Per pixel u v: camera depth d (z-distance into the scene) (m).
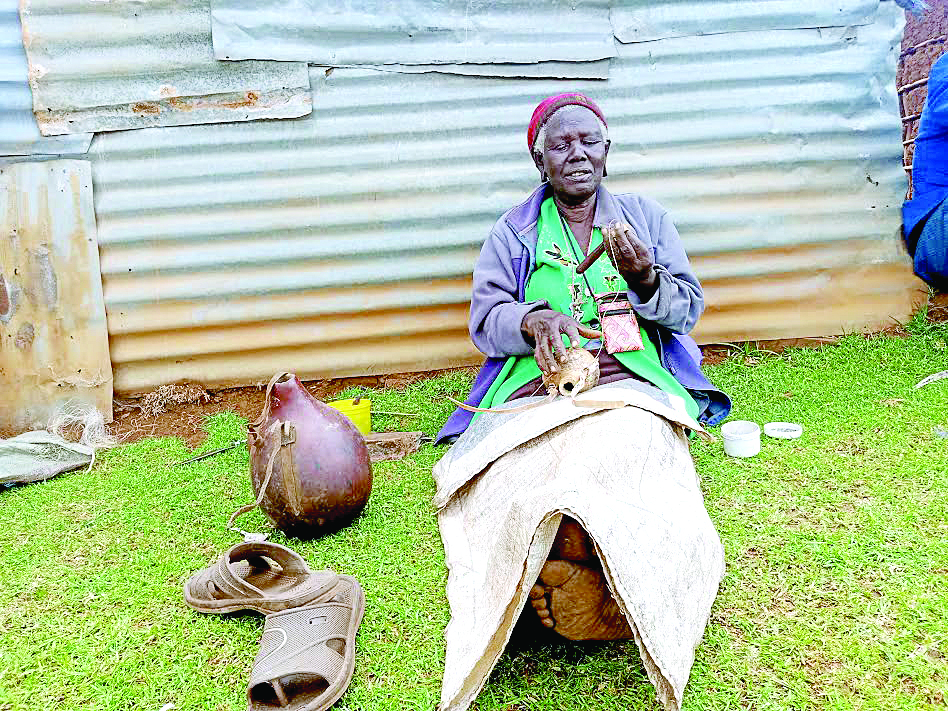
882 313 4.78
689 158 4.56
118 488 3.52
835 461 3.19
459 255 4.62
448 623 2.30
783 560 2.52
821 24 4.46
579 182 3.24
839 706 1.92
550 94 4.48
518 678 2.10
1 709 2.09
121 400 4.68
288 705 2.02
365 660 2.20
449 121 4.48
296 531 2.87
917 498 2.84
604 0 4.41
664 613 1.87
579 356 2.83
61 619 2.49
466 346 4.78
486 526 2.47
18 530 3.14
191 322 4.61
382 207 4.55
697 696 1.99
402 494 3.22
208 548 2.91
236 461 3.77
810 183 4.62
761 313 4.78
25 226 4.39
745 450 3.29
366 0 4.34
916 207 4.55
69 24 4.25
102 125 4.37
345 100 4.43
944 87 4.40
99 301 4.49
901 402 3.73
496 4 4.38
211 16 4.27
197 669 2.21
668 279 3.11
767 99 4.52
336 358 4.75
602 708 1.98
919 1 4.50
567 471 2.23
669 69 4.48
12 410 4.46
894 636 2.14
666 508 2.15
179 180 4.46
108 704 2.10
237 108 4.40
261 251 4.55
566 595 1.97
